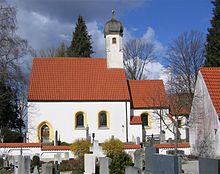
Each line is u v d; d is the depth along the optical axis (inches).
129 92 2098.9
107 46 2101.4
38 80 1964.8
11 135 1768.0
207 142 1243.8
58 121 1887.3
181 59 2257.6
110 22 2106.3
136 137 1811.0
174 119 1926.7
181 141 1861.5
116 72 2066.9
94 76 2033.7
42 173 863.1
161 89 2119.8
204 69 1291.8
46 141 1870.1
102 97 1942.7
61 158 1307.8
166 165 537.6
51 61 2059.5
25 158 959.6
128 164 816.9
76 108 1913.1
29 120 1862.7
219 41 1923.0
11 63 1528.1
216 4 1995.6
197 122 1327.5
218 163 414.9
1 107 1827.0
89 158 871.7
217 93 1218.6
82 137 1892.2
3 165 1234.0
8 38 1478.8
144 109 2049.7
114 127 1927.9
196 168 1023.0
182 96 2096.5
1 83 1590.8
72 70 2042.3
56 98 1900.8
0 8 1472.7
